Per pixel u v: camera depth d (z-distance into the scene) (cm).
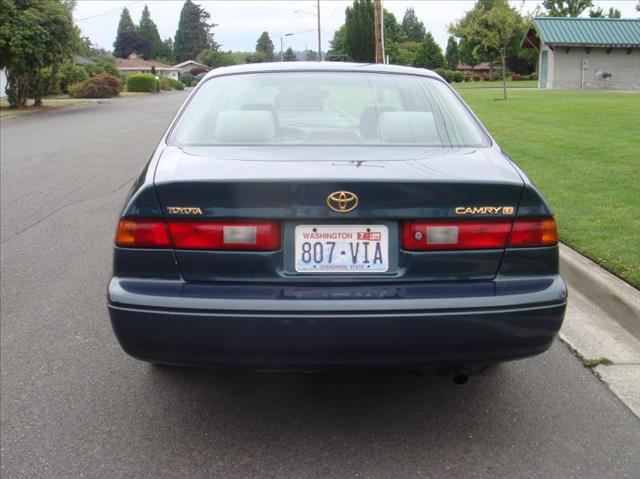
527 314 259
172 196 258
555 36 3766
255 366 258
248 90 361
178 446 287
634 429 298
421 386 340
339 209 253
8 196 866
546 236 267
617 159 886
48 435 297
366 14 5853
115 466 273
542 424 303
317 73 372
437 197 257
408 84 367
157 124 2061
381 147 311
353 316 250
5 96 3706
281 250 258
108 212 770
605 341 389
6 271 546
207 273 259
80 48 3139
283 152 298
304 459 276
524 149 1025
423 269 260
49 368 364
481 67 8394
